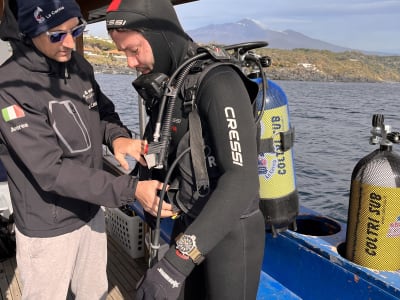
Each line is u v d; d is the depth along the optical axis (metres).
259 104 1.83
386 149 1.78
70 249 1.83
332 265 1.97
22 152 1.52
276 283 2.32
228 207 1.17
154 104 1.47
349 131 33.62
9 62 1.60
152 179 1.62
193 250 1.16
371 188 1.73
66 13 1.49
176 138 1.38
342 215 13.73
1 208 3.37
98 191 1.51
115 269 3.15
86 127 1.78
